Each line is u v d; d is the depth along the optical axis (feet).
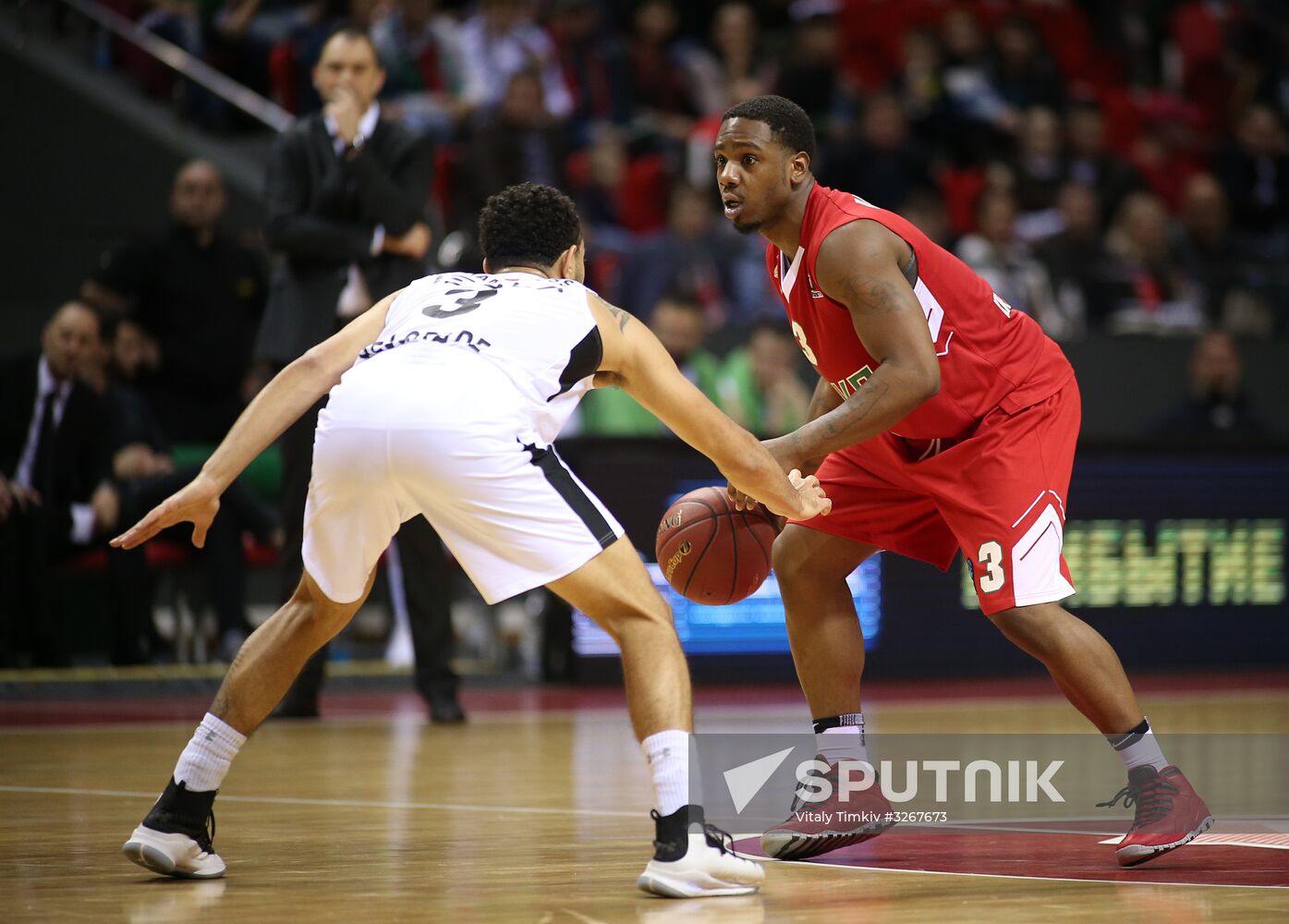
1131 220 125.29
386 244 73.10
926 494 40.50
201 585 93.25
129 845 34.06
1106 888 33.45
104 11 126.52
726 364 100.07
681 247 108.99
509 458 32.22
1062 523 39.19
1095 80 159.84
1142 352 112.47
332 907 30.94
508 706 83.66
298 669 35.06
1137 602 104.63
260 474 98.53
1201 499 106.52
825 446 36.40
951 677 101.55
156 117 120.37
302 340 71.82
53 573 88.99
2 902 31.63
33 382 88.53
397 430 32.35
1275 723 73.92
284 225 71.46
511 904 31.32
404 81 124.77
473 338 33.22
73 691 84.89
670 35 142.61
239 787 51.39
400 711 80.84
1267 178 144.56
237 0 126.62
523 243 35.58
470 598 101.09
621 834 41.16
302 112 117.39
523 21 131.85
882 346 37.19
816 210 38.83
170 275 97.04
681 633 94.79
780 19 151.23
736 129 38.96
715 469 95.91
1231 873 35.40
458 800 48.21
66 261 114.42
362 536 33.53
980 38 147.13
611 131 126.00
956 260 39.60
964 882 34.22
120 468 88.53
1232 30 162.09
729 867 32.40
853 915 30.09
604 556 32.48
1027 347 39.96
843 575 41.47
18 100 116.67
